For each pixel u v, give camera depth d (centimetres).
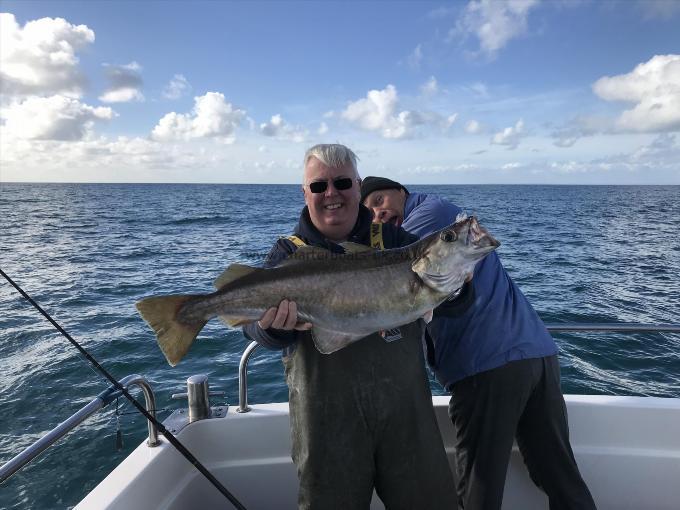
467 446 289
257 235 2934
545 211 5375
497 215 4656
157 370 774
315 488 233
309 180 255
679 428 311
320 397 235
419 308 249
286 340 244
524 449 303
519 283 1401
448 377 297
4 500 477
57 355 833
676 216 4834
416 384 244
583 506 281
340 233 269
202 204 7056
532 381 280
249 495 310
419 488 237
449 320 292
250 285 257
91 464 530
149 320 258
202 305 261
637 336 862
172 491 278
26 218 4141
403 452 237
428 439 240
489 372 279
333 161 252
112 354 841
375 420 234
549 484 290
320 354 241
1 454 547
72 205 6431
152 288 1391
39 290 1350
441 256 249
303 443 237
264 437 311
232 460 309
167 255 2053
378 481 245
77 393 695
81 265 1789
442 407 328
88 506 228
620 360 769
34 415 633
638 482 312
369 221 278
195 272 1659
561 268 1666
